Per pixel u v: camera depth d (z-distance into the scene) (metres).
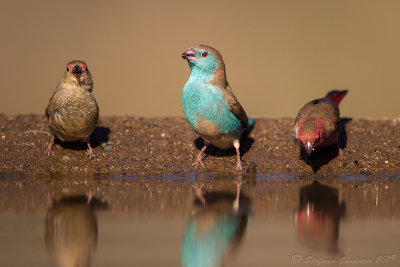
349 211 8.62
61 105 11.58
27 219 8.06
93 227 7.74
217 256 6.70
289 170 11.83
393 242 7.22
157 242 7.17
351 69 27.97
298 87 26.34
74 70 11.45
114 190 9.91
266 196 9.50
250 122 14.06
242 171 11.72
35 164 11.80
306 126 11.28
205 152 12.88
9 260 6.56
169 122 14.82
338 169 11.85
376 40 30.44
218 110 11.34
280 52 29.69
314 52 29.50
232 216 8.29
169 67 28.42
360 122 14.77
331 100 12.88
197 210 8.60
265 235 7.52
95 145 12.96
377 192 9.87
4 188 10.02
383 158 12.36
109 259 6.58
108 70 27.81
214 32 31.20
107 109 24.58
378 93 26.00
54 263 6.48
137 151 12.78
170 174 11.39
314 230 7.68
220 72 11.58
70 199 9.20
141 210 8.59
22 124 14.12
